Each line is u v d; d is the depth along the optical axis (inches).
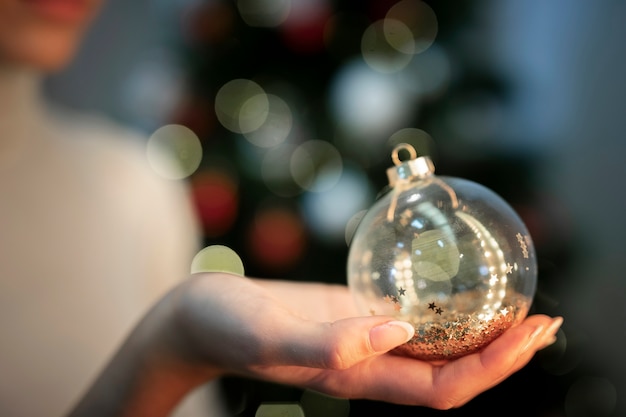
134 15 50.8
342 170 31.3
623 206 45.7
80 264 24.1
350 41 31.9
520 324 15.7
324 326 13.9
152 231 26.4
